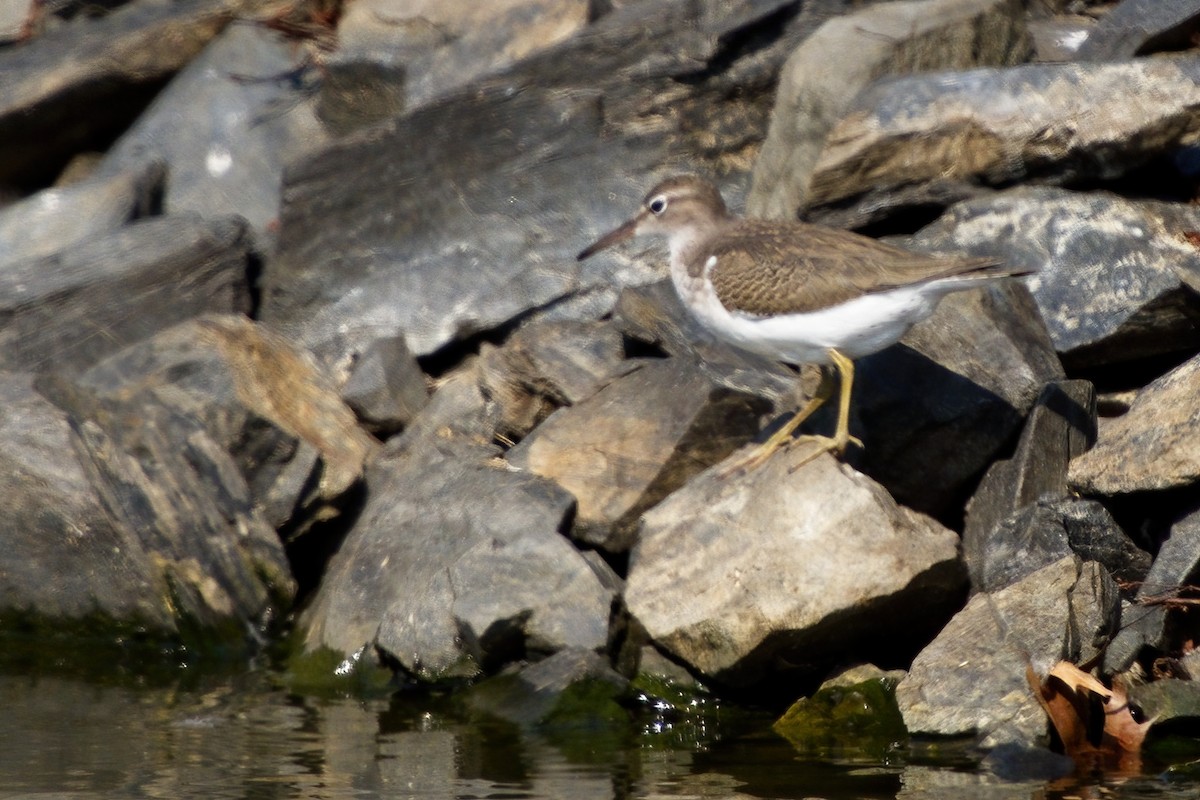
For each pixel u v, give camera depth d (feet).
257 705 41.11
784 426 43.11
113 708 40.96
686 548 40.32
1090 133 46.85
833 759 35.47
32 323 53.57
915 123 47.75
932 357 43.75
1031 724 35.76
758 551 38.93
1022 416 43.11
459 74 58.18
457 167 54.75
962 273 38.22
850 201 49.03
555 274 53.47
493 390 49.85
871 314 39.52
